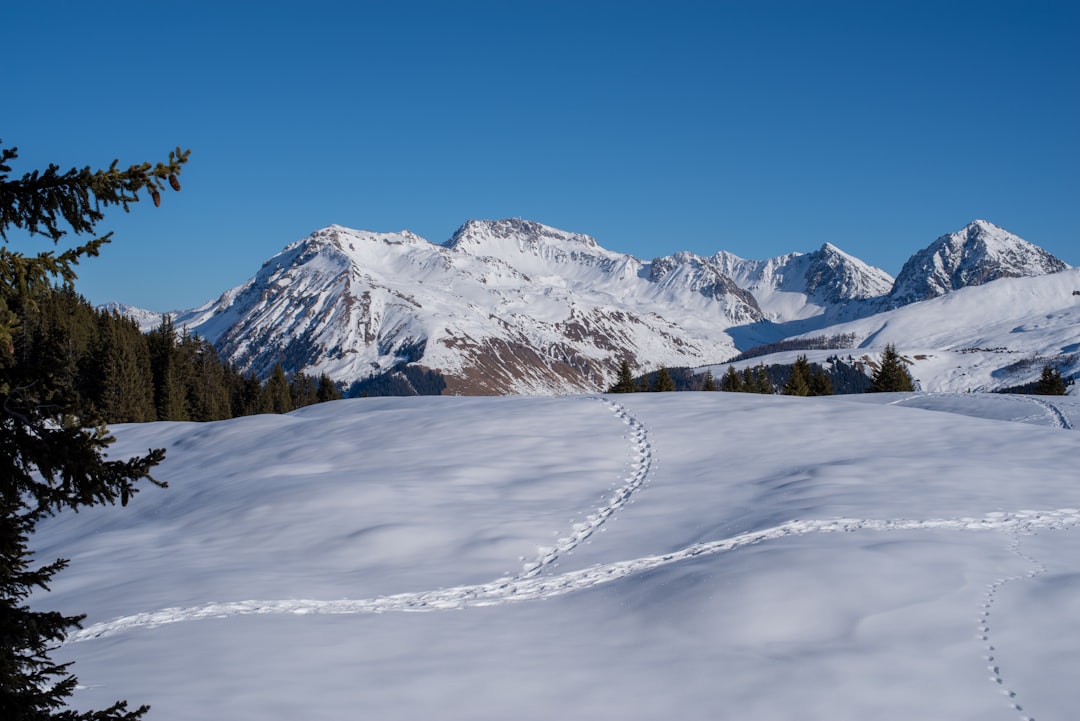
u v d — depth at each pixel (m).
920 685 14.48
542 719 13.55
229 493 34.66
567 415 45.44
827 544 21.94
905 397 61.72
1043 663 15.04
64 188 6.87
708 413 44.72
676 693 14.59
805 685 14.63
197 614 19.66
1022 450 34.50
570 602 20.48
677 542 25.00
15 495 7.23
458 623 18.92
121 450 48.25
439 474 34.72
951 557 20.52
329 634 17.70
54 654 16.81
